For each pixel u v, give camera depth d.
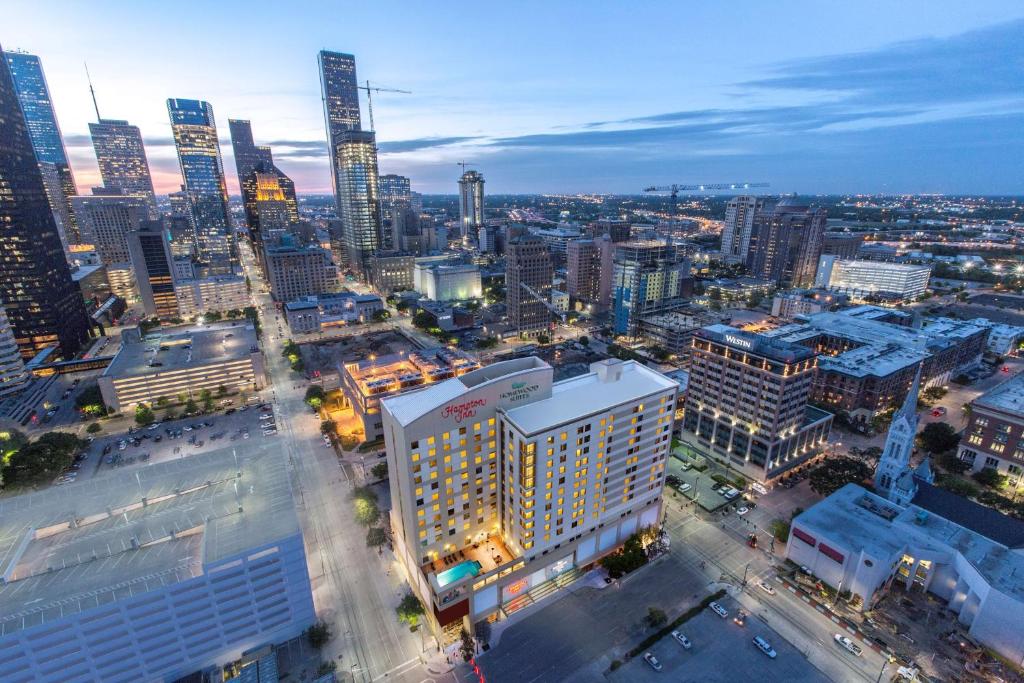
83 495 102.12
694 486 150.62
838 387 196.12
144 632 85.94
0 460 162.25
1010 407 152.25
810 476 146.88
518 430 100.06
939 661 96.19
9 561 86.19
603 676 94.38
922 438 170.88
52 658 79.25
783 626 104.94
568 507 111.50
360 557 124.81
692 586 115.50
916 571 112.19
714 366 164.12
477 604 104.12
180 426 197.62
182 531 95.44
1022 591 95.19
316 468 165.50
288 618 100.44
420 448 99.62
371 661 97.50
